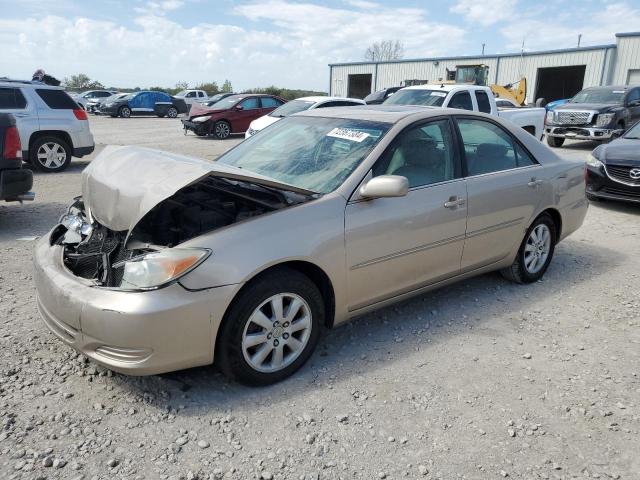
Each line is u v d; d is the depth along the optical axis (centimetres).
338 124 410
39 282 326
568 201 503
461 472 256
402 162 375
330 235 327
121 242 326
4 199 639
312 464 259
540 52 3400
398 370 343
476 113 440
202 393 312
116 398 305
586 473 258
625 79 3100
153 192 293
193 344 287
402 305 443
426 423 291
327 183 354
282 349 322
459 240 407
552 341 388
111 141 1802
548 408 307
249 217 318
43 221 703
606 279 516
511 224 448
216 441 273
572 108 1638
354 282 347
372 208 349
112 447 265
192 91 3728
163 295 276
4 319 398
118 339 276
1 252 562
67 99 1121
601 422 296
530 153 474
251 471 253
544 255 501
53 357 346
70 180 1021
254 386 318
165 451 264
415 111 410
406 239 368
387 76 4141
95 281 301
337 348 370
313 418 293
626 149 826
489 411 303
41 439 269
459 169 409
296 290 319
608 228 719
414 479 251
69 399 302
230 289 289
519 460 265
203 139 1931
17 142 634
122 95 3372
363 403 307
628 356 368
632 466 263
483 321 416
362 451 269
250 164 407
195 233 311
